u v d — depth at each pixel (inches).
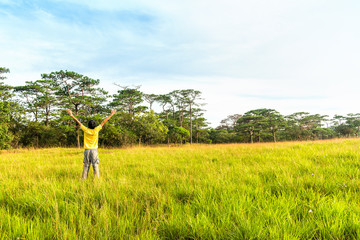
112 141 1333.7
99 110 1817.2
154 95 2438.5
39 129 1311.5
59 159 366.3
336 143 443.2
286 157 260.4
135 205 104.0
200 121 2596.0
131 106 1909.4
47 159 370.0
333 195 109.2
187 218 87.6
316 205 97.0
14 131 1214.9
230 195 114.5
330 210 89.7
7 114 975.0
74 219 90.4
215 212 93.6
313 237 75.9
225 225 81.6
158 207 98.0
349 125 2842.0
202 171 192.9
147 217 92.6
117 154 443.5
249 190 123.4
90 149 179.9
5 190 133.5
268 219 84.4
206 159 294.4
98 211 96.0
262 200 106.0
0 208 103.0
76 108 1363.2
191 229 81.1
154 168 218.7
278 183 135.6
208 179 154.6
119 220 84.8
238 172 180.1
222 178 153.2
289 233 74.7
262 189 124.3
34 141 1288.1
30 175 191.9
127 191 130.8
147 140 1565.0
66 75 1321.4
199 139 2608.3
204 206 100.9
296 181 136.5
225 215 88.5
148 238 72.9
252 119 2519.7
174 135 1721.2
